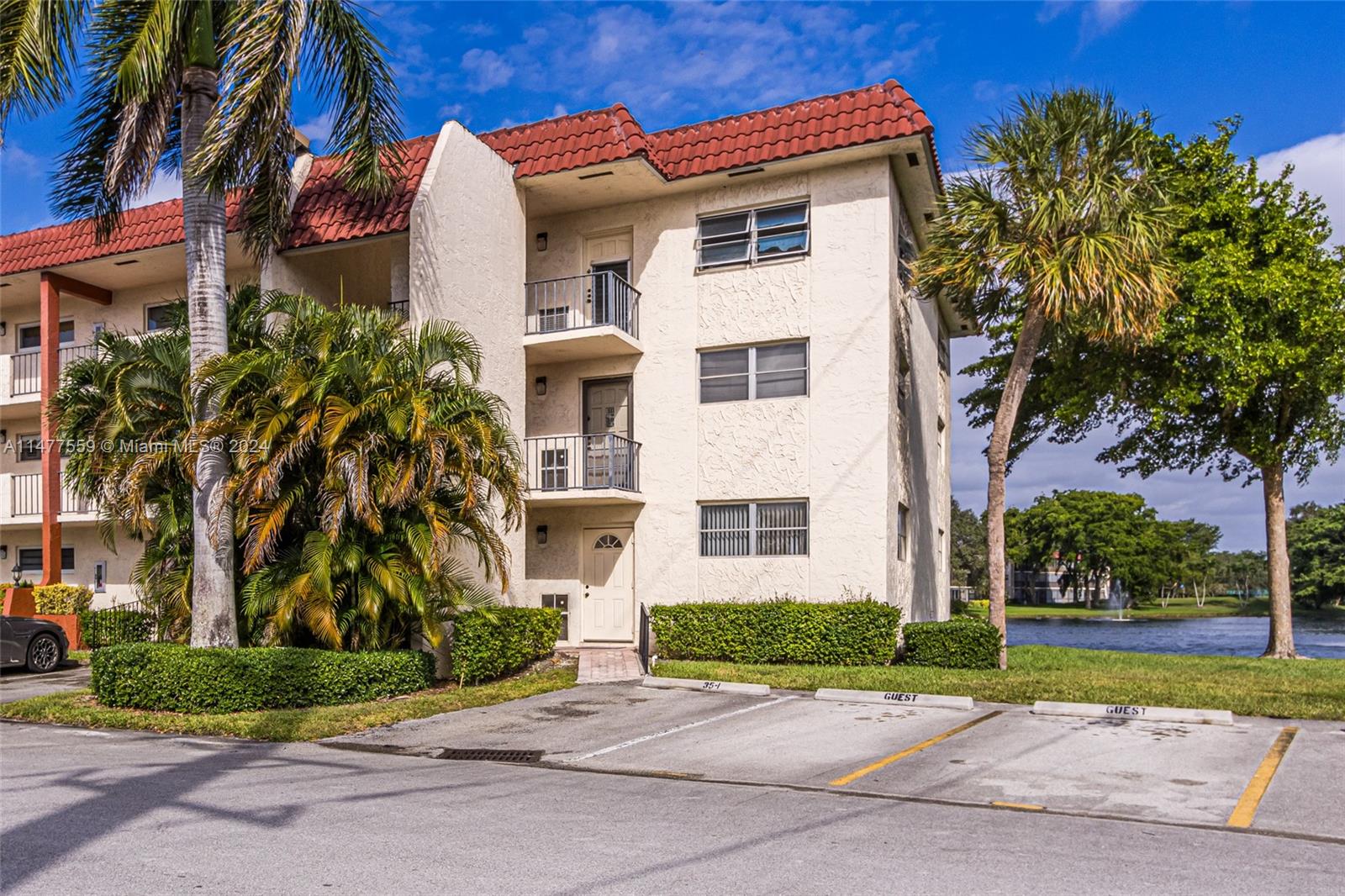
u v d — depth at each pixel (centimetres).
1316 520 6450
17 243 2167
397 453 1267
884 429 1681
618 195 1878
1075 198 1443
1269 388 2112
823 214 1759
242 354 1247
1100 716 1127
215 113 1172
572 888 517
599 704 1255
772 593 1736
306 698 1177
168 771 852
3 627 1577
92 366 1410
